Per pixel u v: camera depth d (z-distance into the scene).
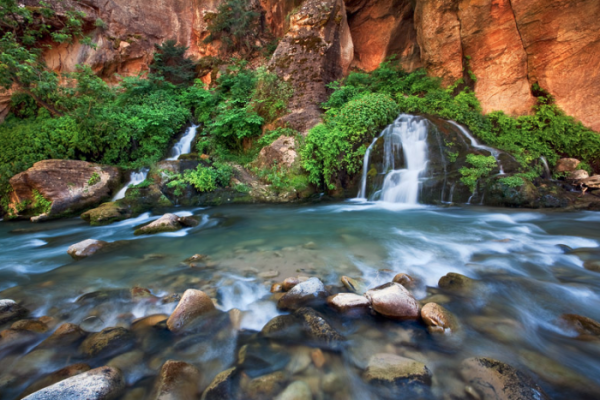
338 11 13.52
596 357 2.32
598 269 3.89
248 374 2.21
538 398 1.83
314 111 12.45
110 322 2.98
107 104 13.23
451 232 5.98
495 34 11.56
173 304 3.26
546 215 7.27
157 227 6.54
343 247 5.11
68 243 6.28
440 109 11.55
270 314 3.06
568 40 10.33
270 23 19.41
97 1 16.25
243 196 10.51
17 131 11.29
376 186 10.02
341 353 2.42
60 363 2.38
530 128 11.12
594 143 9.96
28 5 14.08
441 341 2.54
